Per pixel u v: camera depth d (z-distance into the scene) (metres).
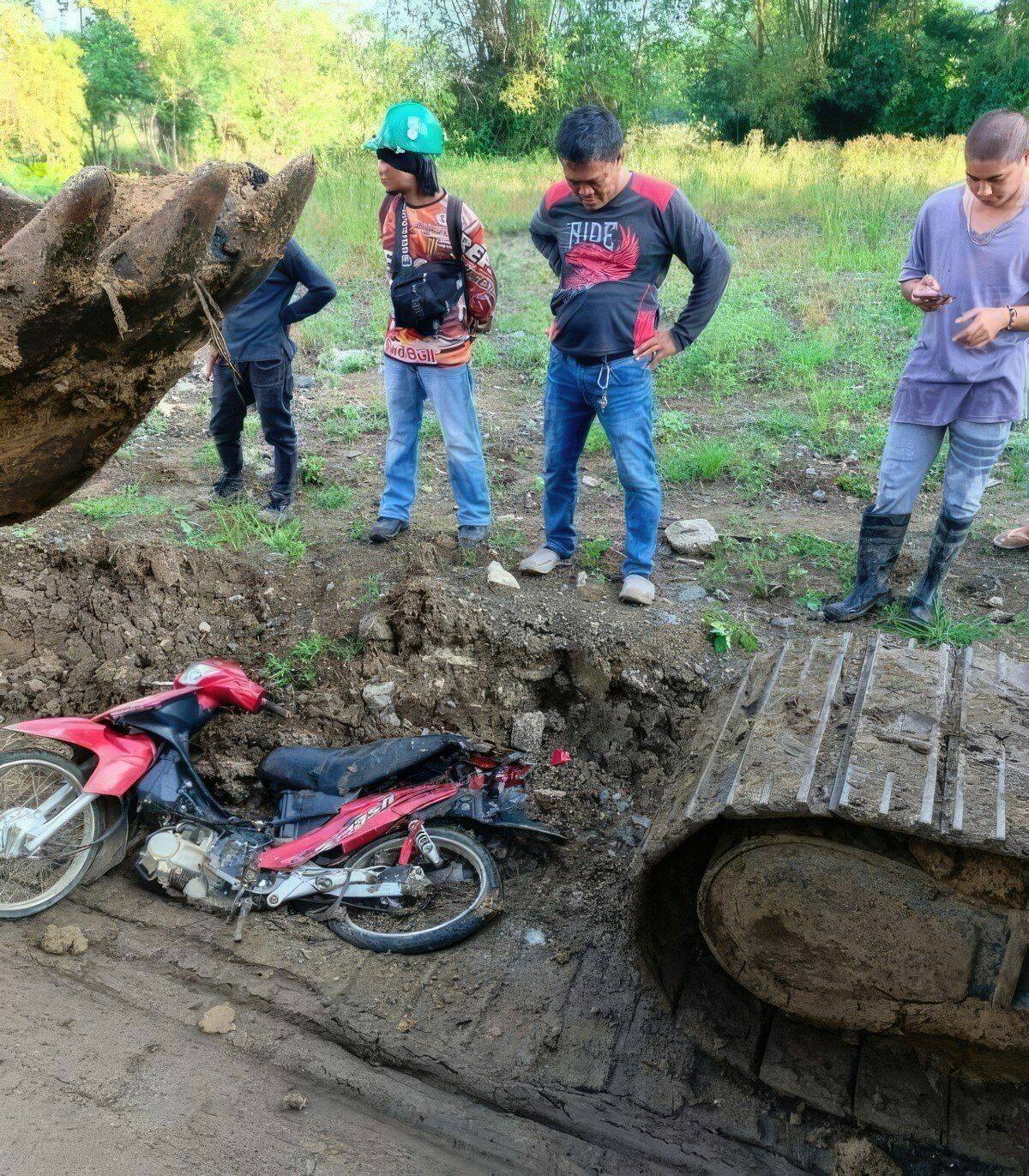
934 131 25.78
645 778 4.16
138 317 2.16
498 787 3.71
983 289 3.93
